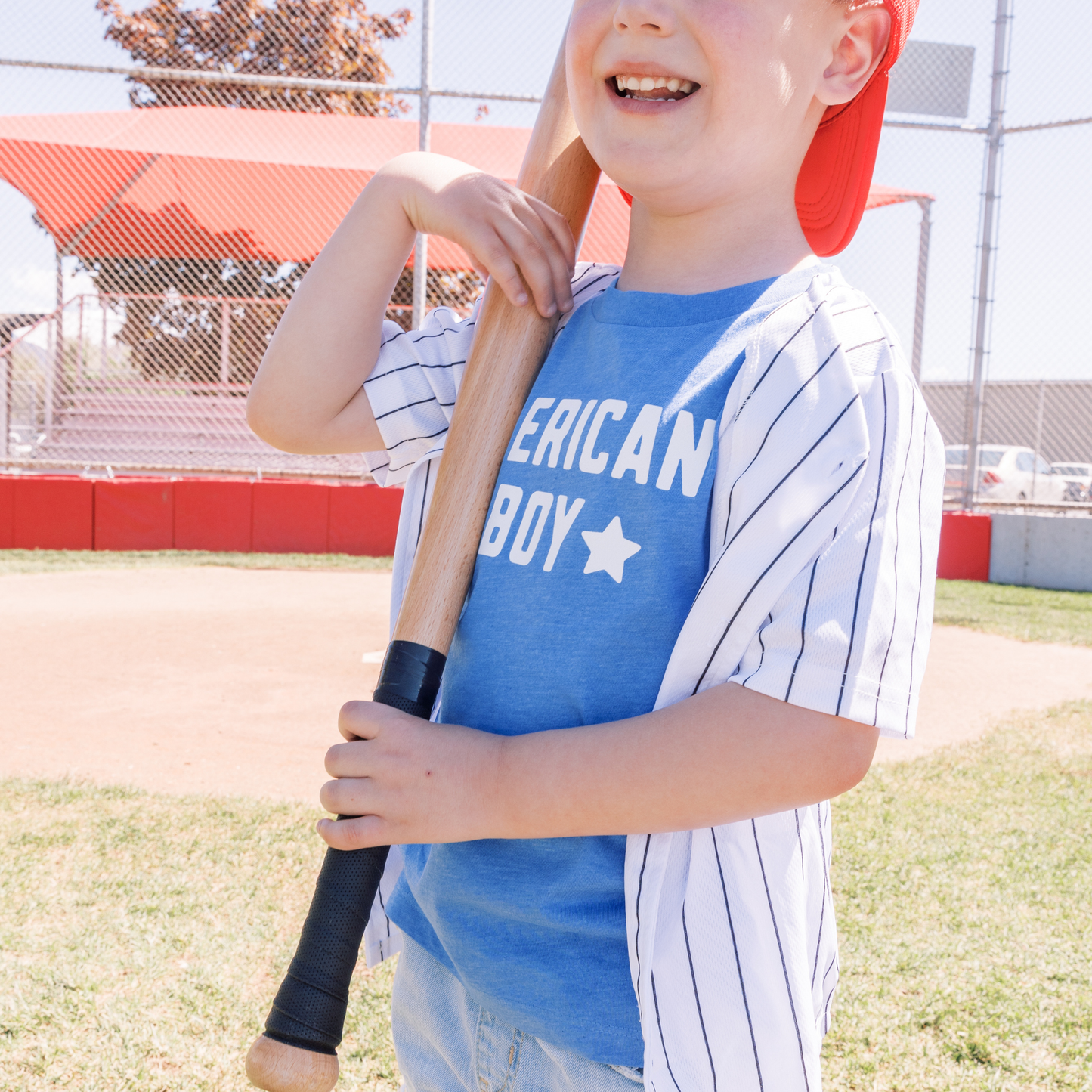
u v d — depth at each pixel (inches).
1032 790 126.4
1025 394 434.3
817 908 30.5
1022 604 296.8
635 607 28.2
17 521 331.0
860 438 26.0
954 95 302.5
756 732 24.9
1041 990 78.5
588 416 31.0
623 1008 28.0
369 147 399.5
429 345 38.3
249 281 420.2
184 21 415.2
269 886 93.3
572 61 30.9
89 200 397.7
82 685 168.1
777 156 30.3
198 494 340.8
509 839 29.9
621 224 342.3
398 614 34.3
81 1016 72.0
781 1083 26.9
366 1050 69.1
